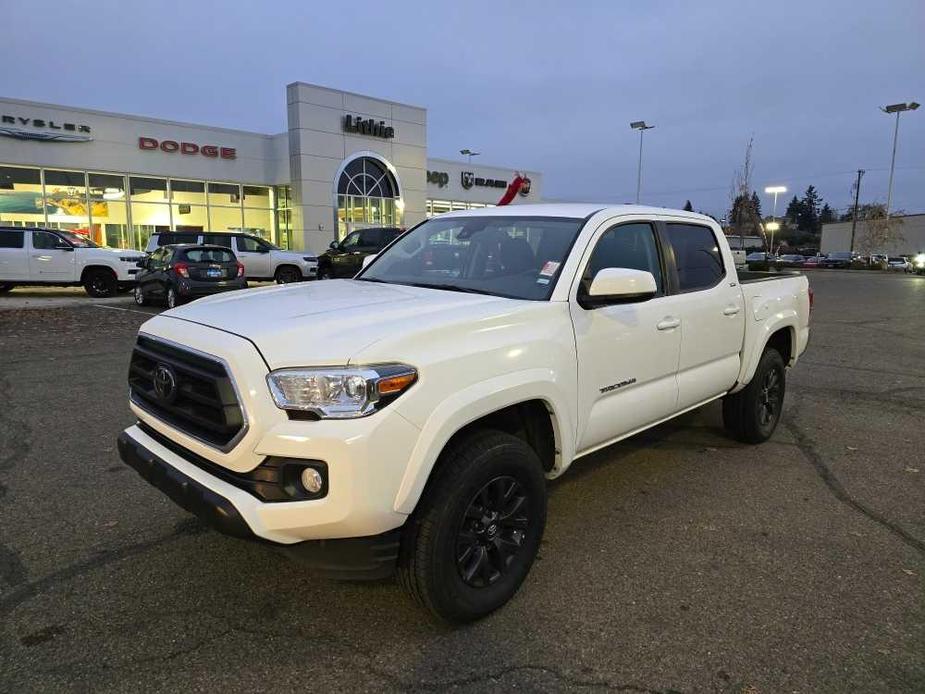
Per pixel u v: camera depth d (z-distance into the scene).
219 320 2.82
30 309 14.65
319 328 2.62
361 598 3.06
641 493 4.34
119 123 24.75
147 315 13.60
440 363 2.61
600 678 2.54
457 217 4.32
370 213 30.77
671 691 2.47
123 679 2.48
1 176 22.61
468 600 2.77
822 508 4.12
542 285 3.36
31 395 6.53
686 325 4.10
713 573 3.32
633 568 3.37
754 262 37.09
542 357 3.04
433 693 2.45
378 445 2.39
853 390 7.32
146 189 25.95
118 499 4.07
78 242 18.28
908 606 3.04
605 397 3.53
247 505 2.44
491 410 2.76
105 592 3.07
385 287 3.67
